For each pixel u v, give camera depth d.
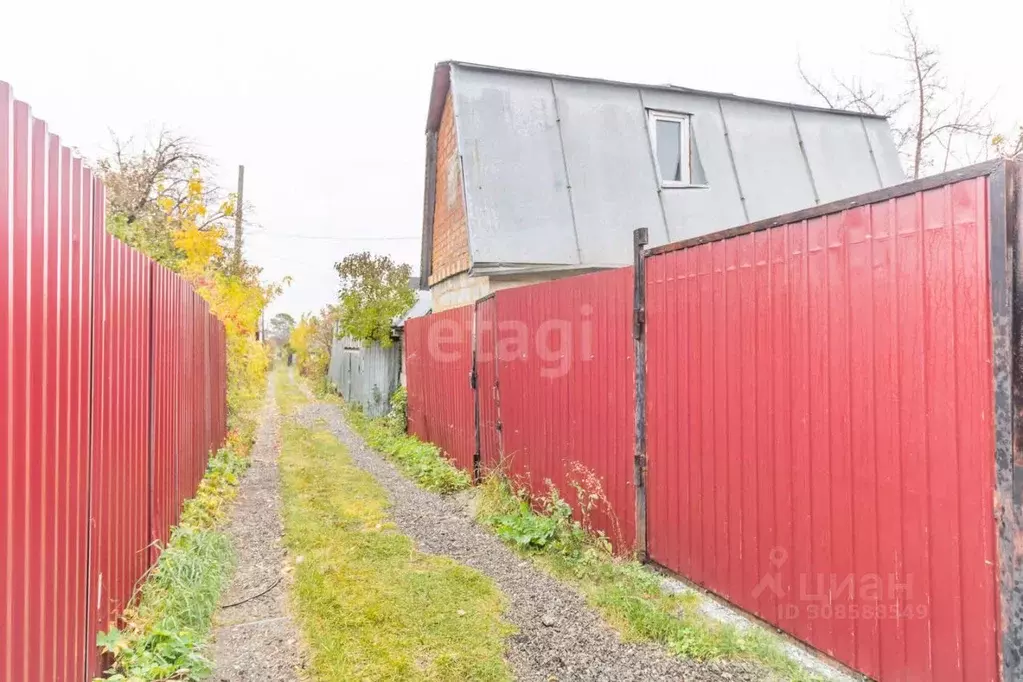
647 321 3.95
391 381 13.30
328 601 3.59
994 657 1.97
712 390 3.37
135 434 3.18
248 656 3.01
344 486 6.84
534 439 5.49
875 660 2.41
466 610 3.48
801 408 2.78
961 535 2.08
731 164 9.30
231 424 9.42
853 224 2.51
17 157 1.69
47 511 1.91
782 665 2.68
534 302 5.47
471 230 7.58
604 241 8.03
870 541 2.44
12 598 1.66
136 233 7.58
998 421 1.96
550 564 4.19
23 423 1.74
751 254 3.08
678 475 3.66
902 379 2.30
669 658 2.86
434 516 5.63
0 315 1.60
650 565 3.94
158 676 2.54
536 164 8.24
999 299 1.95
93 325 2.45
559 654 2.96
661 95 9.49
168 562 3.48
